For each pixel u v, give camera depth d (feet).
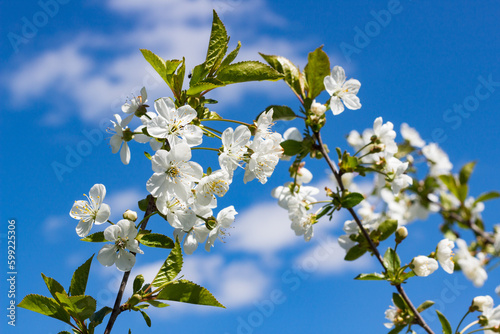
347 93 2.13
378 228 2.11
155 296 1.93
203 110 2.06
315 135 2.09
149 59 2.05
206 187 2.00
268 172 2.08
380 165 2.17
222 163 2.02
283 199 2.17
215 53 2.09
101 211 2.00
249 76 2.06
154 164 1.97
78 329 1.92
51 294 1.94
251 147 2.08
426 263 2.08
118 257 1.95
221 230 2.09
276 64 2.13
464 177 2.56
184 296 1.93
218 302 1.93
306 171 2.21
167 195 1.98
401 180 2.17
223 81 2.06
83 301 1.90
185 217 2.00
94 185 2.02
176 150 1.97
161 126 1.99
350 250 2.11
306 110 2.10
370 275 2.09
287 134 2.15
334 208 2.11
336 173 2.09
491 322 2.09
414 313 2.06
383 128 2.17
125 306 1.91
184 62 2.04
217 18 2.09
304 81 2.14
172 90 2.06
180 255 1.97
